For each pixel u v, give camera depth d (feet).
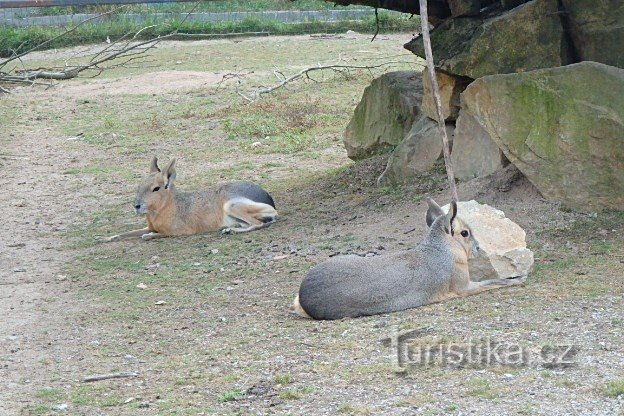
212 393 22.03
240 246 38.09
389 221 37.50
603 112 33.14
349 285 27.27
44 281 35.40
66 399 22.27
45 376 24.36
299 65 88.94
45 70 48.85
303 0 110.52
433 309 27.14
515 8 39.34
